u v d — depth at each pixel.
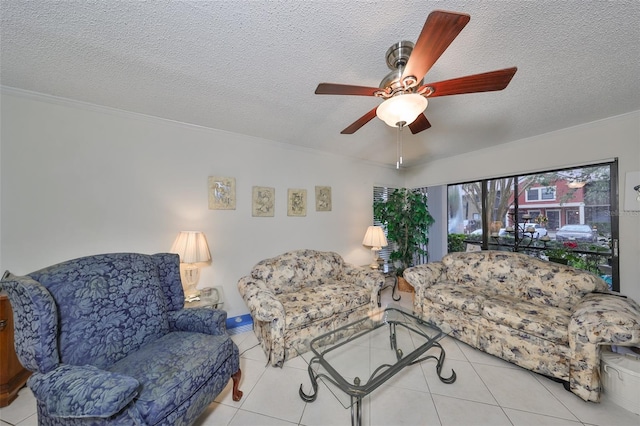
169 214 2.34
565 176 2.67
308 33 1.24
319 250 3.39
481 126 2.51
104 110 2.05
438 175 3.93
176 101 1.96
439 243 3.96
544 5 1.07
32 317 1.06
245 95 1.87
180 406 1.12
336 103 2.00
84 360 1.22
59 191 1.91
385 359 1.64
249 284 2.29
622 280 2.26
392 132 2.69
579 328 1.55
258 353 2.11
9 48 1.35
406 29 1.21
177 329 1.65
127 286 1.48
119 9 1.09
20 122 1.79
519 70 1.55
